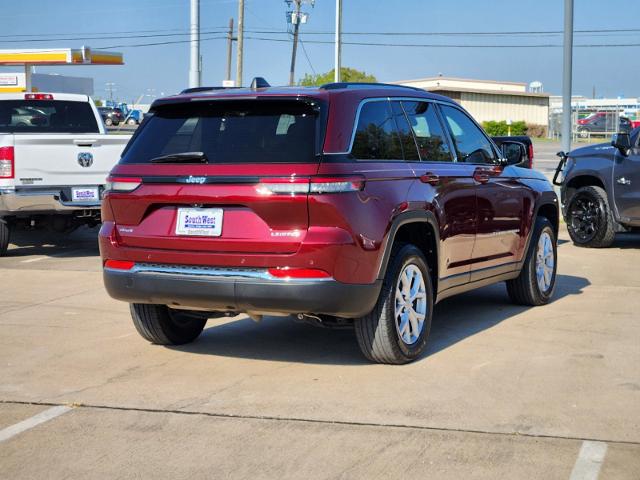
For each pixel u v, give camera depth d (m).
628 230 12.19
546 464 4.11
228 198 5.34
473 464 4.11
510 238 7.40
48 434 4.64
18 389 5.49
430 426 4.65
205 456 4.28
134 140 5.89
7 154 10.82
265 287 5.29
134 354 6.38
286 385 5.48
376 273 5.46
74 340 6.86
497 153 7.46
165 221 5.59
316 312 5.33
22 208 10.98
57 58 30.42
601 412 4.87
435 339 6.70
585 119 59.88
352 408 4.98
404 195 5.78
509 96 74.75
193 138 5.64
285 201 5.22
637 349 6.32
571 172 12.56
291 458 4.23
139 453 4.34
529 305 8.02
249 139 5.45
